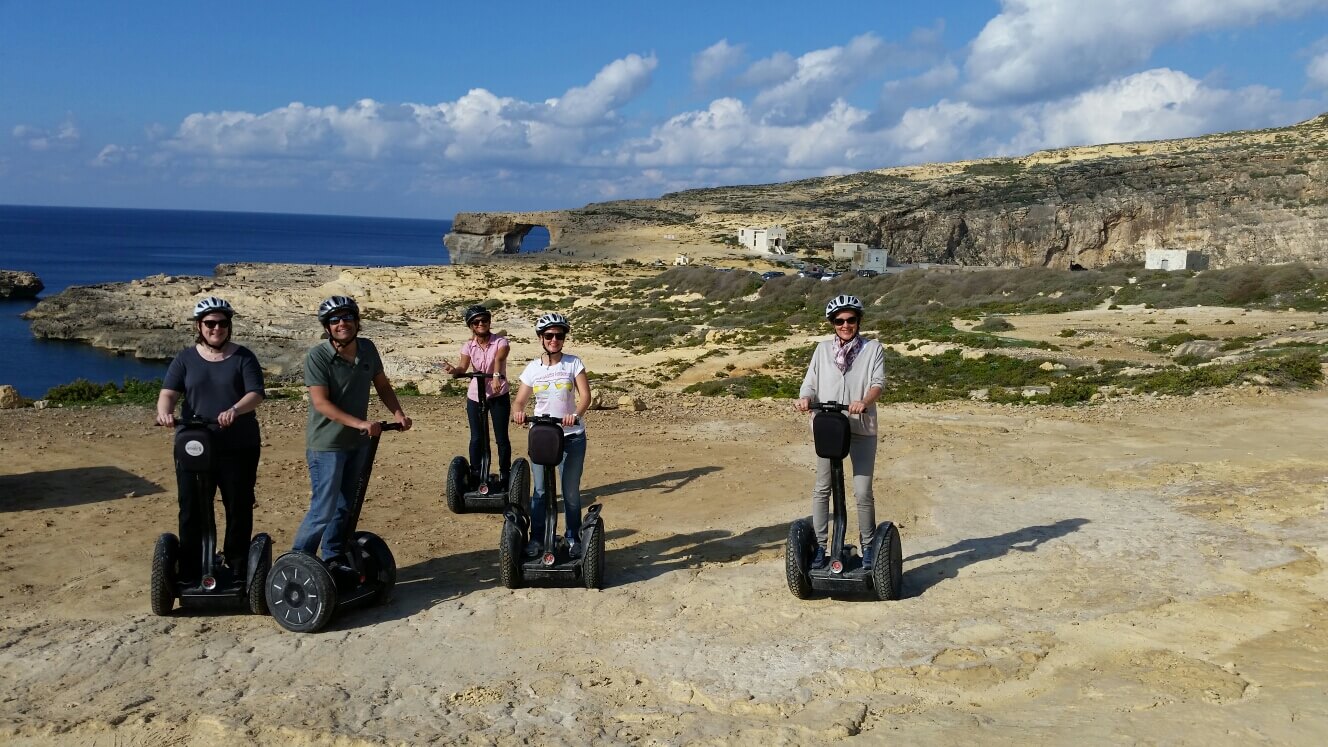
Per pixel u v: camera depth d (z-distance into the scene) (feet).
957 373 79.51
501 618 19.36
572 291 221.87
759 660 16.97
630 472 34.83
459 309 199.21
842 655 17.07
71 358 157.28
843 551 20.17
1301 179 352.28
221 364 18.62
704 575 22.18
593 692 15.78
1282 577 20.62
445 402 52.08
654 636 18.28
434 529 27.07
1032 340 97.25
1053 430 41.96
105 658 17.16
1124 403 50.16
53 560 23.08
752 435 42.68
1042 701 14.99
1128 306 133.39
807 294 180.96
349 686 16.03
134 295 211.20
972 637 17.75
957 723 14.17
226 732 14.20
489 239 458.91
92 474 32.01
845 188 553.23
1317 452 33.71
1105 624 18.17
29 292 265.13
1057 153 565.53
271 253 591.37
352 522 19.69
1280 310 116.26
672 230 415.44
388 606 20.26
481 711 15.05
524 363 119.65
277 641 18.13
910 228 378.94
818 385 19.93
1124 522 25.63
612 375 108.88
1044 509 27.63
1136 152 528.22
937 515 27.55
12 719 14.61
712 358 113.29
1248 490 28.30
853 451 19.97
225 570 19.53
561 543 21.59
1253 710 14.06
